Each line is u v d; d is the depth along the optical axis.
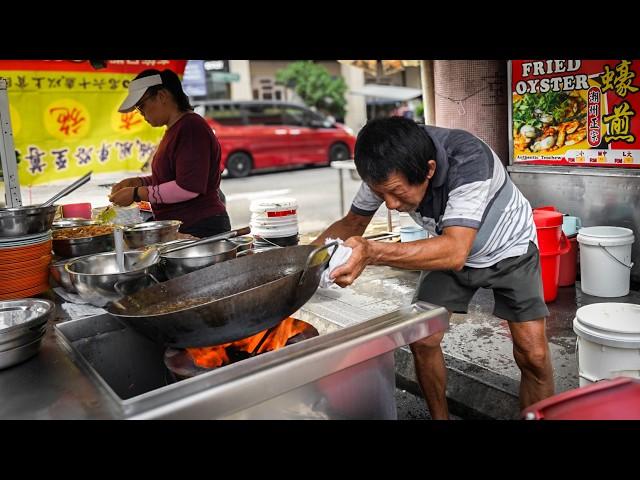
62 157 5.27
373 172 1.79
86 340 1.82
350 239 1.66
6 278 2.12
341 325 1.72
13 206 2.73
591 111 4.23
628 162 4.10
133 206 3.81
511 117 4.76
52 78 5.07
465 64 4.79
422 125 2.12
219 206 3.62
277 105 14.54
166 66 5.46
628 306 2.76
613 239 3.92
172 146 3.42
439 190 2.05
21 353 1.49
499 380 3.03
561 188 4.56
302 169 15.23
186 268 2.00
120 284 1.83
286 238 4.45
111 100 5.40
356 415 1.56
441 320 1.63
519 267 2.37
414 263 1.77
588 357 2.61
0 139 2.67
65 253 2.52
